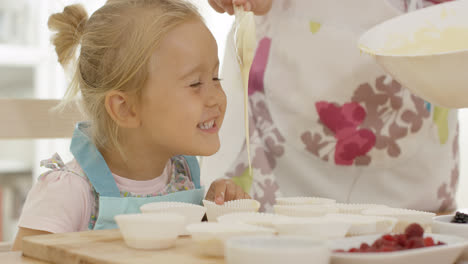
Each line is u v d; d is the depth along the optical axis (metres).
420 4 1.26
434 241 0.62
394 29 0.91
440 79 0.70
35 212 1.00
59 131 1.23
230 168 1.34
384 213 0.79
